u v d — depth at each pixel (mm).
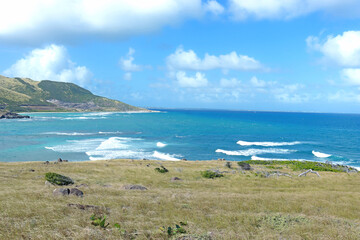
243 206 12891
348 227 8828
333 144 88500
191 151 70812
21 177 23812
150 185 22391
